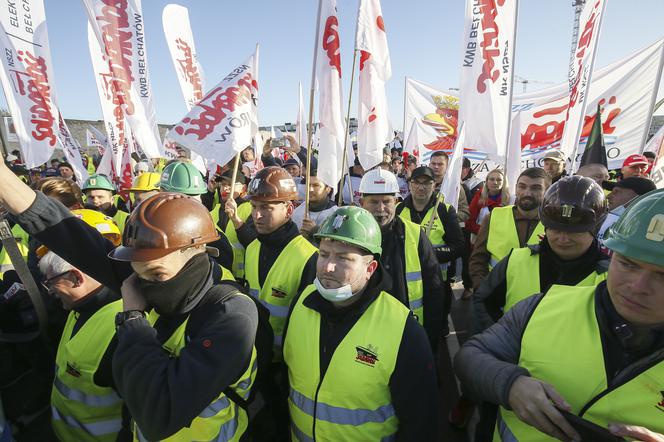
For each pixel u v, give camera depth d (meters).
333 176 3.54
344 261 1.67
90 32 4.67
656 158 5.25
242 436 1.67
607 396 1.07
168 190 3.67
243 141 3.54
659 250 0.92
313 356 1.73
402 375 1.62
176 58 4.60
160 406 1.16
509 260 2.29
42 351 2.55
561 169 4.85
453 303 5.39
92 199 4.49
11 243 1.46
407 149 8.09
